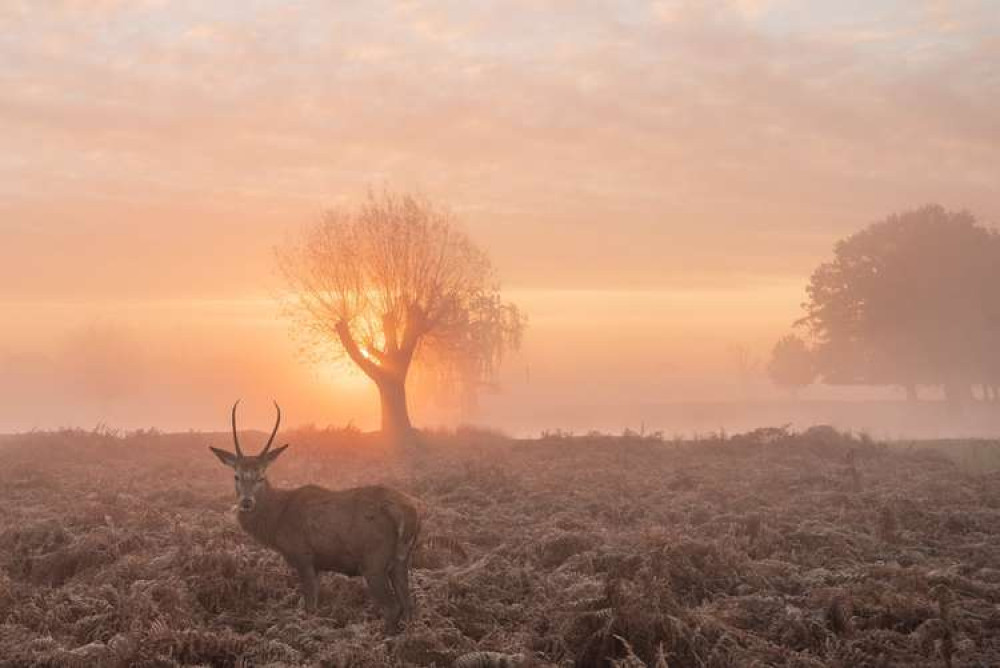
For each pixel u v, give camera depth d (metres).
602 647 8.15
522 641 8.41
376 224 36.81
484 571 10.82
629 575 10.81
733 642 8.34
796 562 11.97
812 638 8.70
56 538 12.77
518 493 18.03
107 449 27.30
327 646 8.41
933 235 74.25
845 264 77.75
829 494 17.45
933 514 15.33
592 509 16.44
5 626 8.93
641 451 27.38
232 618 9.48
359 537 8.91
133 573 10.78
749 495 17.56
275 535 9.40
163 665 7.82
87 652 7.95
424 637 8.16
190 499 17.47
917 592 9.93
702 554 11.39
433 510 15.64
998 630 9.03
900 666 8.05
